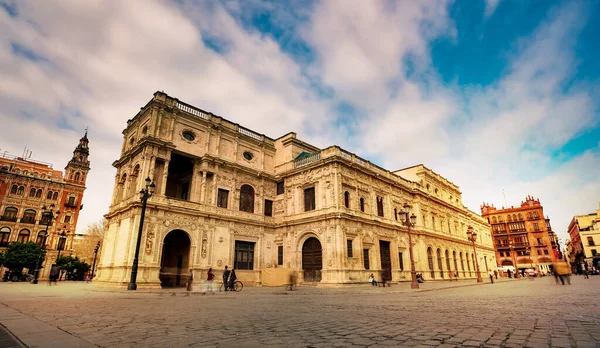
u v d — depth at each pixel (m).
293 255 34.28
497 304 11.52
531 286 25.53
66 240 63.53
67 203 65.38
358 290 23.36
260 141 39.34
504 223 93.25
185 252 30.75
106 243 31.41
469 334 5.75
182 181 36.19
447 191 57.75
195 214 30.22
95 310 10.46
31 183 62.28
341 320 8.05
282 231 36.19
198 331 6.60
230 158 35.84
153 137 28.92
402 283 35.00
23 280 47.50
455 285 29.38
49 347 5.00
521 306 10.58
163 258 33.03
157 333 6.38
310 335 6.05
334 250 30.55
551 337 5.30
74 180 67.81
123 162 33.12
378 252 35.19
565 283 28.97
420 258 42.34
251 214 35.34
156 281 26.11
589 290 18.20
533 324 6.71
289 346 5.09
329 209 32.00
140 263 25.75
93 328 6.98
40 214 62.06
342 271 29.67
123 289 22.41
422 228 43.91
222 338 5.83
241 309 11.05
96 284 28.83
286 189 37.38
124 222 28.33
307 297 17.05
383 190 39.38
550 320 7.23
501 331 5.96
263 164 38.91
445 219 52.94
